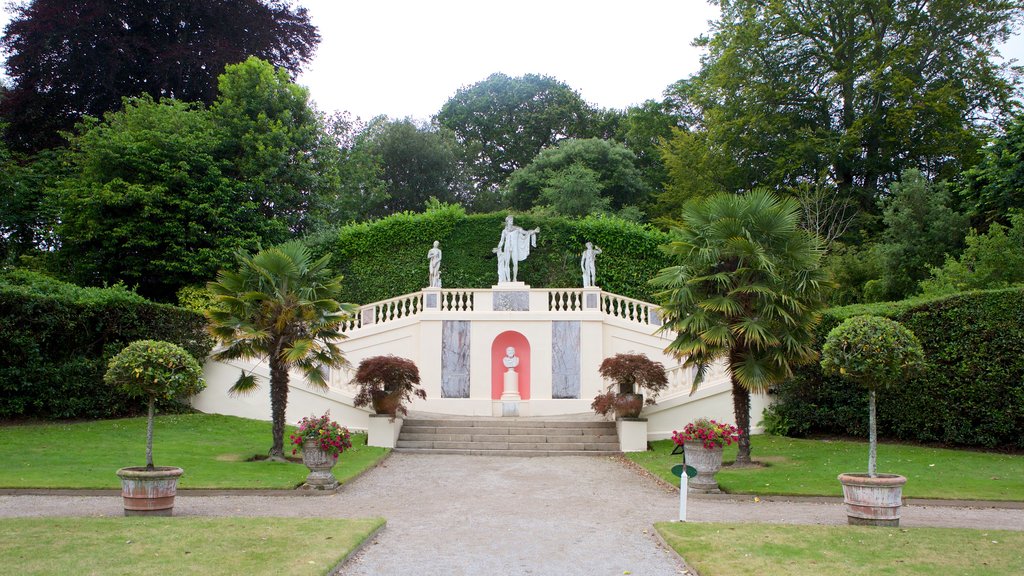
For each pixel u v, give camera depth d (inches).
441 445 831.7
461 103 2415.1
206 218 1207.6
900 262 1215.6
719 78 1514.5
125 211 1160.2
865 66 1379.2
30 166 1341.0
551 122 2261.3
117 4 1413.6
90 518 437.7
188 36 1498.5
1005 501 536.4
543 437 847.1
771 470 661.9
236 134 1350.9
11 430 761.0
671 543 396.2
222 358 724.7
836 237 1389.0
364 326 1027.9
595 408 847.7
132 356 472.4
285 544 378.0
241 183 1270.9
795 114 1491.1
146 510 460.8
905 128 1348.4
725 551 376.5
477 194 2206.0
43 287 912.3
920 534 413.7
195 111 1333.7
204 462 669.9
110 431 785.6
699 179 1619.1
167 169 1168.8
